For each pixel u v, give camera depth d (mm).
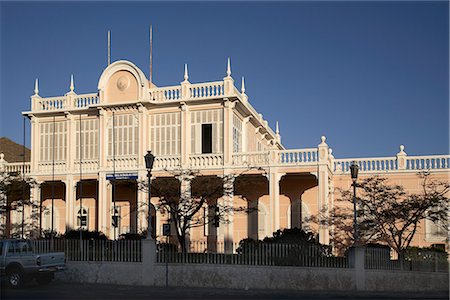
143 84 38781
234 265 24578
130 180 39062
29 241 24641
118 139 39344
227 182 34812
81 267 26219
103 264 25953
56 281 26453
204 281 24828
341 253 36031
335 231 37125
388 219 31609
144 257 25406
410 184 36688
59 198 42438
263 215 39062
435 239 35500
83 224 41188
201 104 38062
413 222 31109
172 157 38219
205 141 38062
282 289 23984
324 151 35406
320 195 35188
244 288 24297
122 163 39031
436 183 35906
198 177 34531
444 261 25938
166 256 25312
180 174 34281
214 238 37781
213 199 36562
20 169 42031
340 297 21781
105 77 39844
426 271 25531
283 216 39406
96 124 40250
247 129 41312
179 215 32719
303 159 35969
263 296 21672
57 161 40719
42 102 41812
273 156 36469
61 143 40875
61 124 41125
